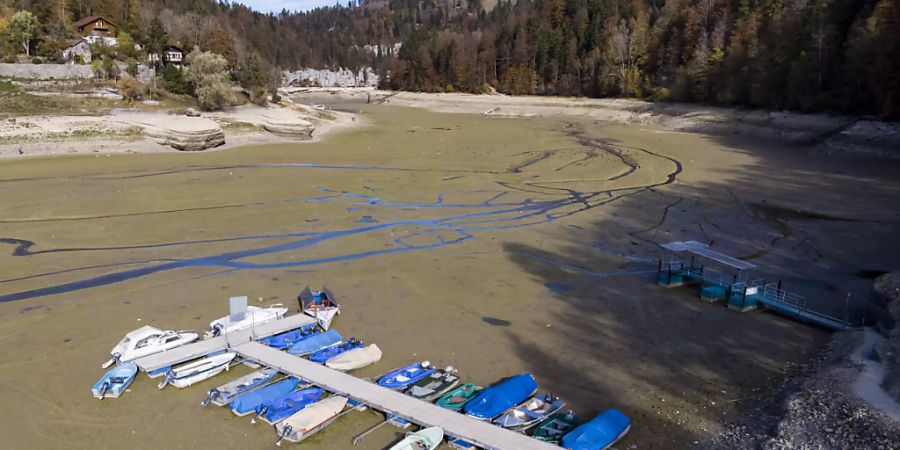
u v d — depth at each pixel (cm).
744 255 3884
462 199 5319
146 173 6075
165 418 2083
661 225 4547
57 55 9331
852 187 5694
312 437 1981
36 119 7325
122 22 12556
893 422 1802
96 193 5222
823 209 4959
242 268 3591
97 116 7838
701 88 11781
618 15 16538
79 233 4159
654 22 15525
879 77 7906
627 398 2230
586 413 2130
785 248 4019
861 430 1805
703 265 3622
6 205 4781
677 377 2386
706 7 13175
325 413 2053
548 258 3831
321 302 3020
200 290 3241
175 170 6259
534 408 2131
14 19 9262
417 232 4347
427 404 2116
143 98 8812
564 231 4400
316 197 5288
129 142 7250
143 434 1989
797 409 2017
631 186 5869
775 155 7588
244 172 6253
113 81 8988
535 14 18562
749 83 10431
